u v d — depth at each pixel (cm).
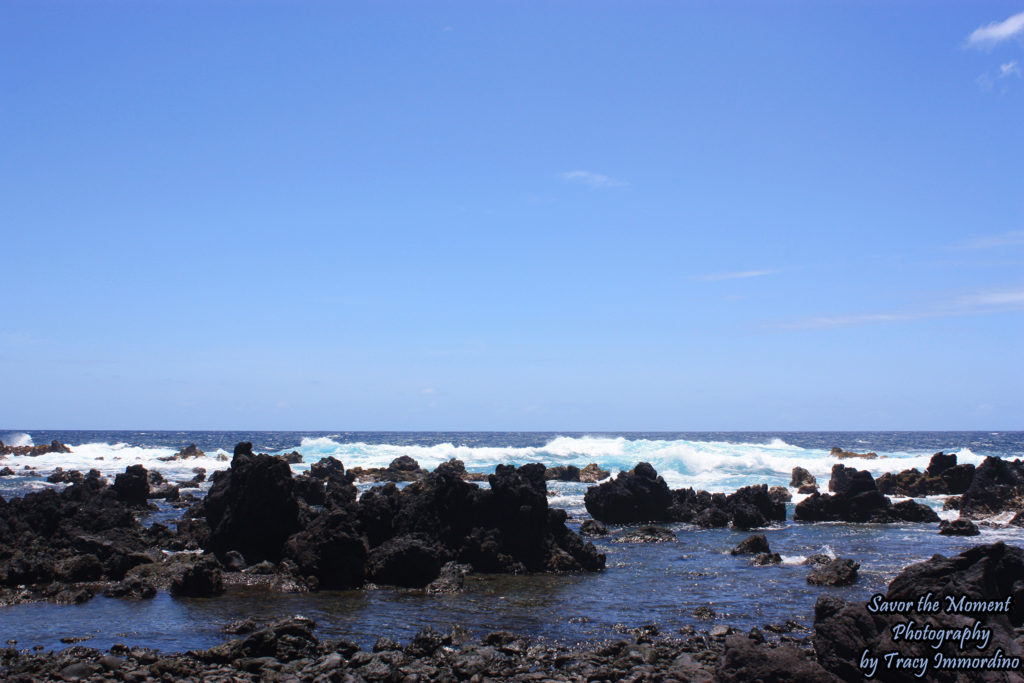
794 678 1527
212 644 2078
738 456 8694
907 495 6725
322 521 3058
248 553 3197
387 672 1761
